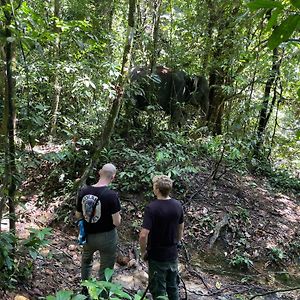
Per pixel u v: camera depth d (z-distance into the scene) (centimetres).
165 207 336
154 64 754
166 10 919
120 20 1068
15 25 302
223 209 619
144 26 834
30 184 629
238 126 708
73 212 567
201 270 507
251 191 714
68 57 641
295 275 530
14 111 339
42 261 439
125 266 481
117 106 616
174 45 879
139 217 581
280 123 1171
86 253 375
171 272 345
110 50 772
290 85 924
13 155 341
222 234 570
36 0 607
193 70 865
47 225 547
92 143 669
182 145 758
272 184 800
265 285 496
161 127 821
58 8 745
